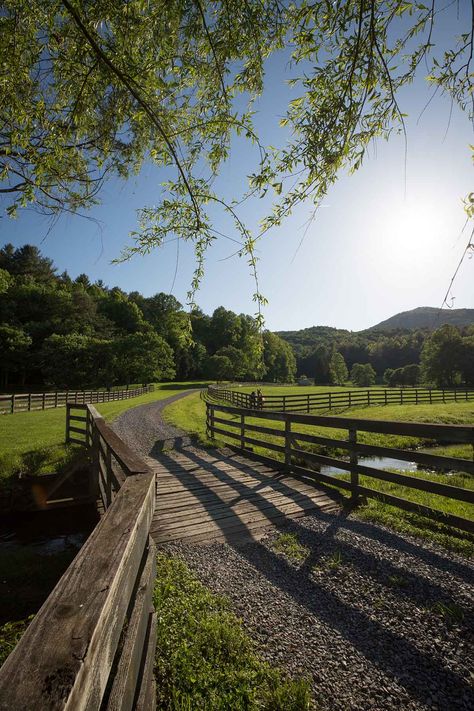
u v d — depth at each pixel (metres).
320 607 2.91
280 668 2.26
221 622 2.63
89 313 58.06
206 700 1.94
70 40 2.52
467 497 3.81
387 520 4.57
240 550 3.96
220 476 6.87
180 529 4.50
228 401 28.55
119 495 1.92
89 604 0.86
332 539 4.16
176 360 70.88
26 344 46.09
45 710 0.55
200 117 2.87
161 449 9.65
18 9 2.36
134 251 2.97
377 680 2.19
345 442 5.55
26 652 0.68
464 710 1.98
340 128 2.13
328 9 2.07
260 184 2.38
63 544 5.68
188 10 2.31
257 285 2.83
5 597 4.10
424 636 2.55
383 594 3.06
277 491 5.96
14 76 2.52
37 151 2.83
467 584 3.13
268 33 2.31
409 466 11.18
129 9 2.32
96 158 3.12
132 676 1.36
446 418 18.88
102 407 23.12
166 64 2.50
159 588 2.98
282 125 2.36
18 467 7.31
